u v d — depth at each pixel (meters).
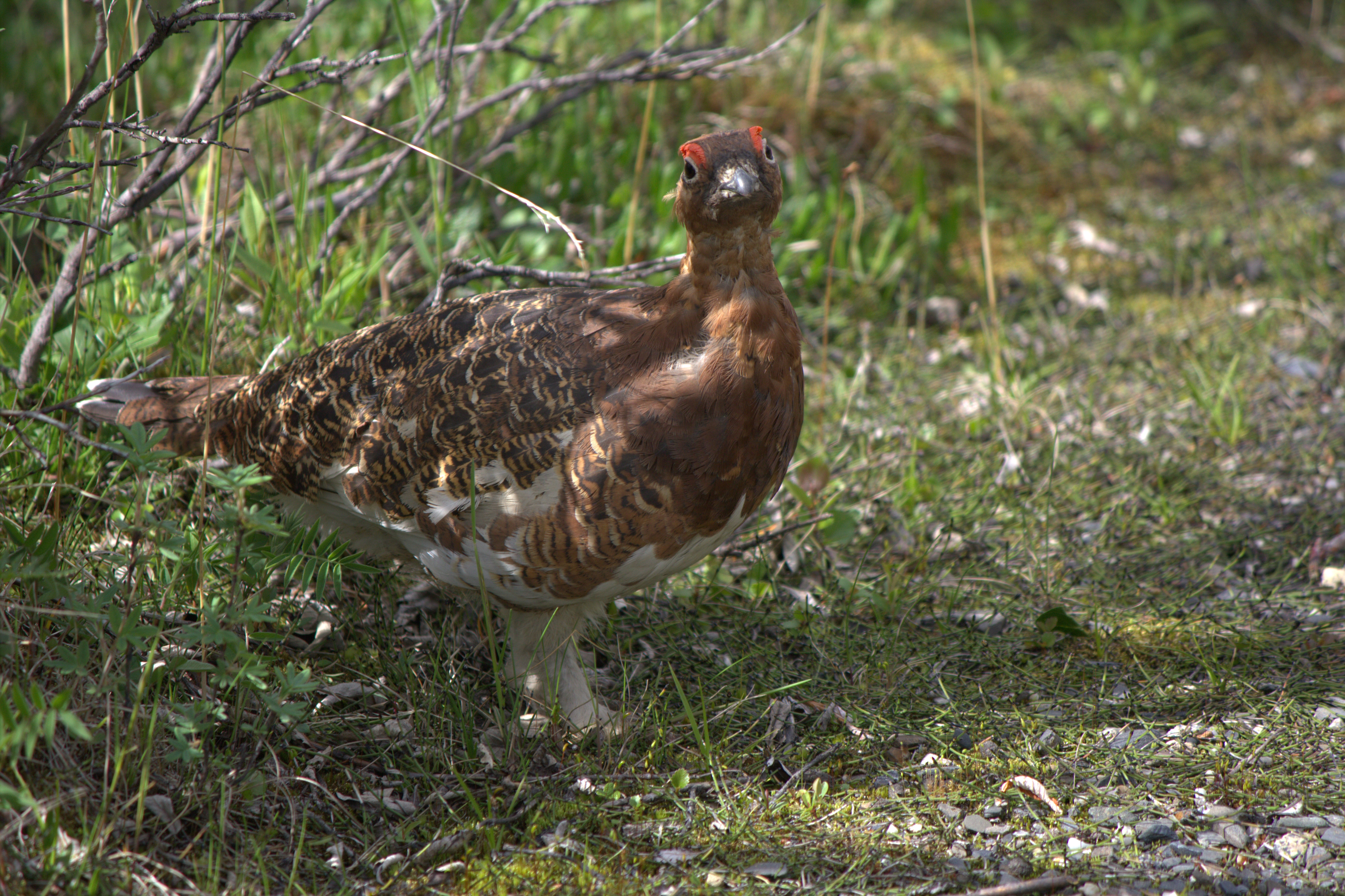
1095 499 6.32
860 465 6.50
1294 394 7.25
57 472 4.54
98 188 5.27
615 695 4.82
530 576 4.16
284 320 5.76
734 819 4.04
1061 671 4.97
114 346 5.18
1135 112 11.03
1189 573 5.71
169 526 3.90
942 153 9.83
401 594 5.18
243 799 3.91
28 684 3.80
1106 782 4.23
